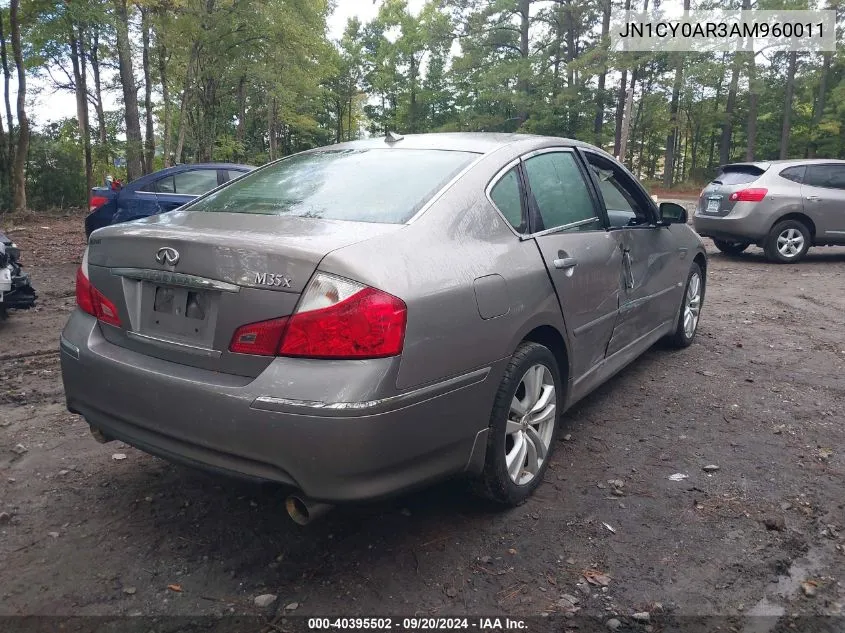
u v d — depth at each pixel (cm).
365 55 5581
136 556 273
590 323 364
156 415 255
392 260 245
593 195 393
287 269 233
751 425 407
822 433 395
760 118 4559
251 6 2006
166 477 340
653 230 461
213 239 246
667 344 565
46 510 307
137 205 972
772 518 301
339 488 231
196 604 245
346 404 225
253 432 232
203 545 282
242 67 2262
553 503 316
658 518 303
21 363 525
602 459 362
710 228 1124
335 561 271
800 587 255
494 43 4191
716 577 261
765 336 616
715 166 5362
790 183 1071
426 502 316
